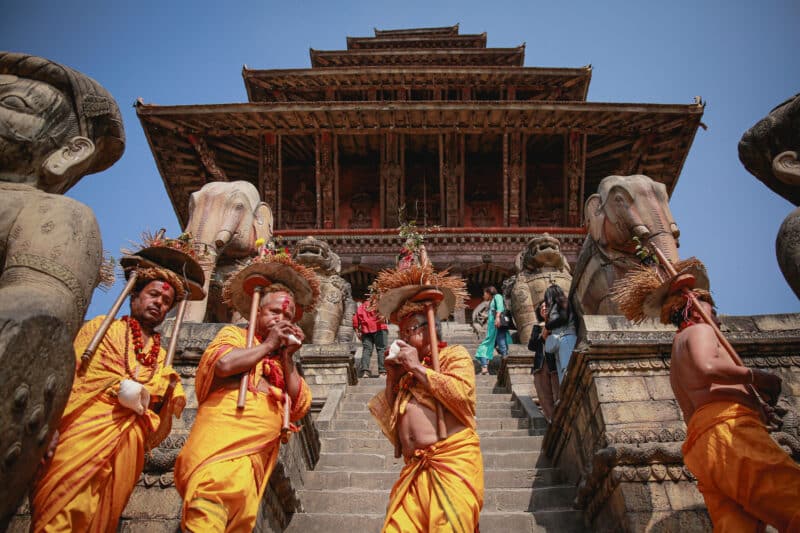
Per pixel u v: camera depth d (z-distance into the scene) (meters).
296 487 5.73
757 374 3.52
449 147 27.52
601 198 8.38
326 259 12.69
